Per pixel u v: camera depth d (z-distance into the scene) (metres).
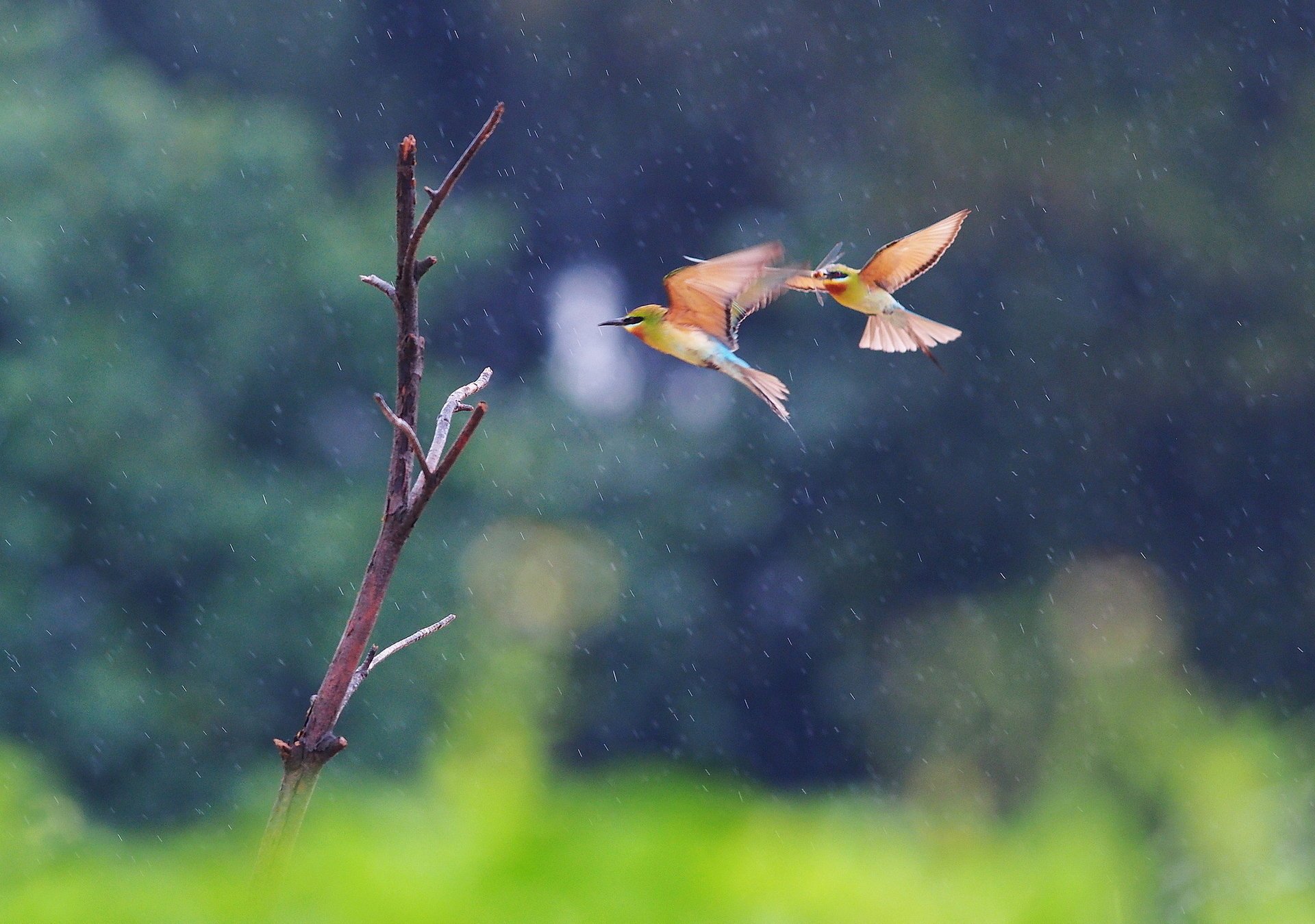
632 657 21.53
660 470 22.22
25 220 18.06
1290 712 21.39
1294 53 21.62
